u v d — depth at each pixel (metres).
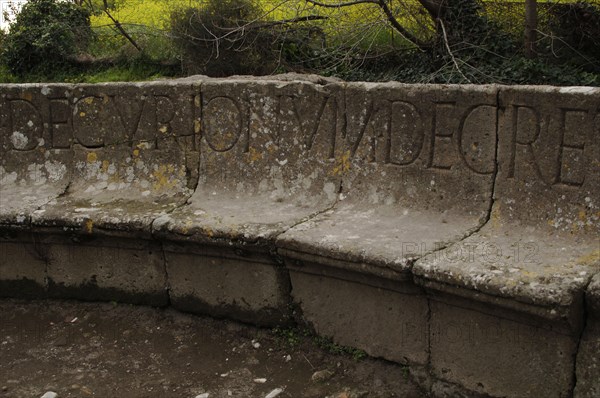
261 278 4.22
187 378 3.96
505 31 7.48
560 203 3.52
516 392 3.29
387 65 7.79
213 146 4.78
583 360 3.08
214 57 7.91
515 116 3.67
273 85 4.56
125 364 4.13
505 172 3.73
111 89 5.03
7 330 4.61
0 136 5.30
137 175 4.97
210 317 4.48
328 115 4.40
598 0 7.50
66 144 5.19
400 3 7.60
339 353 3.98
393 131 4.14
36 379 3.98
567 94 3.46
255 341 4.25
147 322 4.57
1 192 5.13
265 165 4.62
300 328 4.17
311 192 4.44
